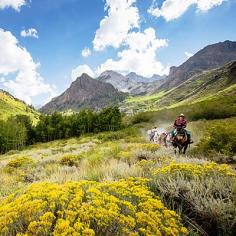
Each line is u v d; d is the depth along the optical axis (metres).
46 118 84.38
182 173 6.11
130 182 5.31
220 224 4.55
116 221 3.69
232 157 11.89
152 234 3.64
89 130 74.62
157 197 4.95
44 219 3.42
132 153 13.29
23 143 75.06
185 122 15.13
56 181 7.91
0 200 6.29
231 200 5.10
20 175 11.93
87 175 8.02
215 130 13.73
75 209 3.75
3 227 3.54
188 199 5.07
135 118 61.62
